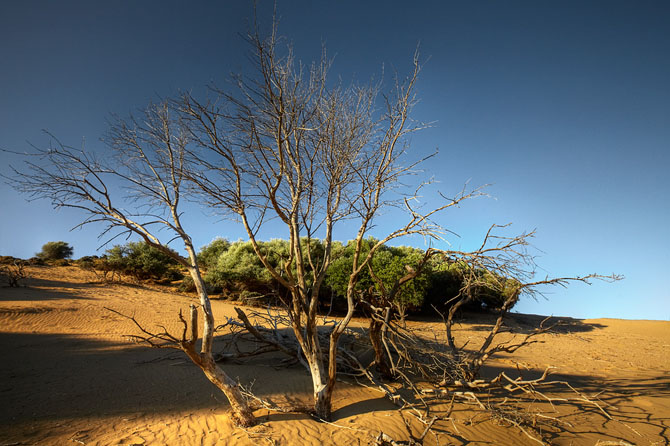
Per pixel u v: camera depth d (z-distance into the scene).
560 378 11.66
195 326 5.37
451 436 6.49
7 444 5.05
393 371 9.23
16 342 11.61
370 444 5.77
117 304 19.73
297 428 6.02
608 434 7.43
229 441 5.47
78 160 5.48
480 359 9.36
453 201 5.99
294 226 6.68
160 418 6.14
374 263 21.88
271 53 5.80
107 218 5.38
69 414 6.17
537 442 6.73
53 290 22.31
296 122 6.34
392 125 6.82
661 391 10.78
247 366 10.05
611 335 22.92
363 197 6.77
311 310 6.79
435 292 24.08
